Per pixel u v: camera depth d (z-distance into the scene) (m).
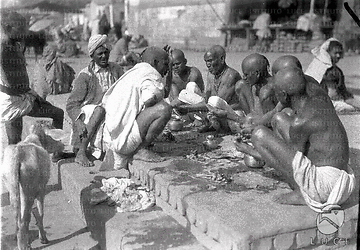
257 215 2.91
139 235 3.08
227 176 3.61
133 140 3.88
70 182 4.07
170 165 3.90
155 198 3.65
